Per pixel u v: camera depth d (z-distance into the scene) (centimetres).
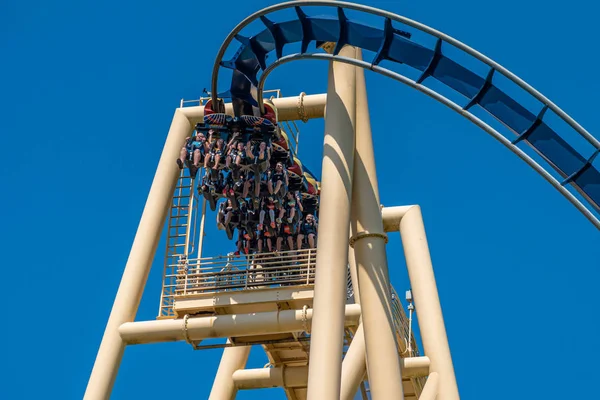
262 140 2423
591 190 2103
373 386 2194
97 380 2403
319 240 2212
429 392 2433
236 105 2486
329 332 2109
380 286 2269
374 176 2384
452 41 2123
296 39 2391
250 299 2462
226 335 2441
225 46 2353
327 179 2270
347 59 2270
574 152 2119
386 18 2227
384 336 2225
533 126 2127
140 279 2488
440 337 2502
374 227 2323
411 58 2252
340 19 2294
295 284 2508
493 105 2169
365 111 2456
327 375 2070
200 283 2505
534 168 2027
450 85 2212
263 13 2280
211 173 2452
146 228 2530
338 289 2158
